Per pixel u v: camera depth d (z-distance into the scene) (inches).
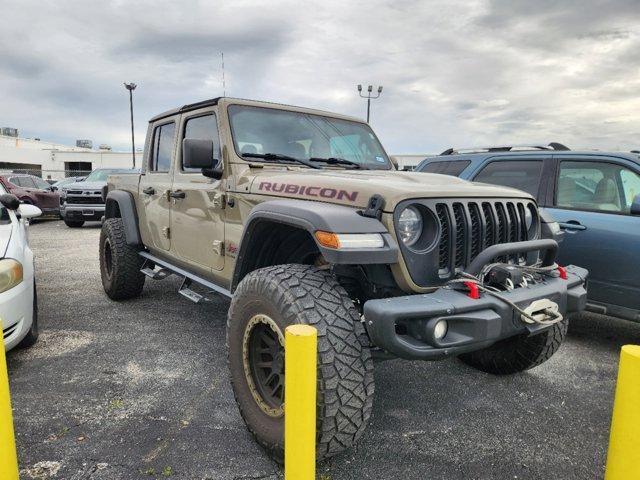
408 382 132.9
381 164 153.1
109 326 173.9
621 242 155.6
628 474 62.5
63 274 267.7
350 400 81.5
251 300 94.3
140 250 195.6
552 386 132.1
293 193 105.1
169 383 127.0
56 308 196.9
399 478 89.2
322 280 90.7
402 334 86.4
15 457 72.1
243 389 97.4
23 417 107.9
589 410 118.3
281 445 87.3
